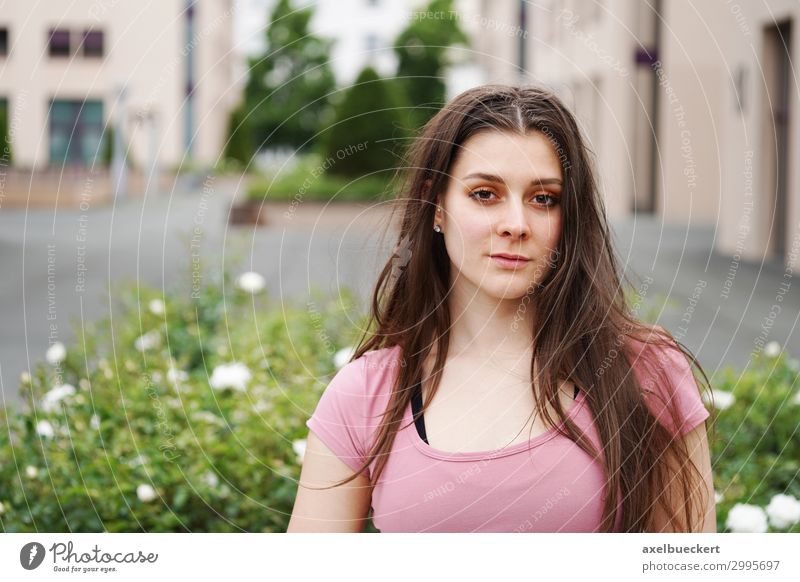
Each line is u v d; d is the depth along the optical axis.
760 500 2.36
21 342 5.66
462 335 1.39
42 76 16.89
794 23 10.30
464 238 1.32
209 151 22.28
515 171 1.29
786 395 2.74
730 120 12.29
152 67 18.19
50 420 2.34
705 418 1.37
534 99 1.34
